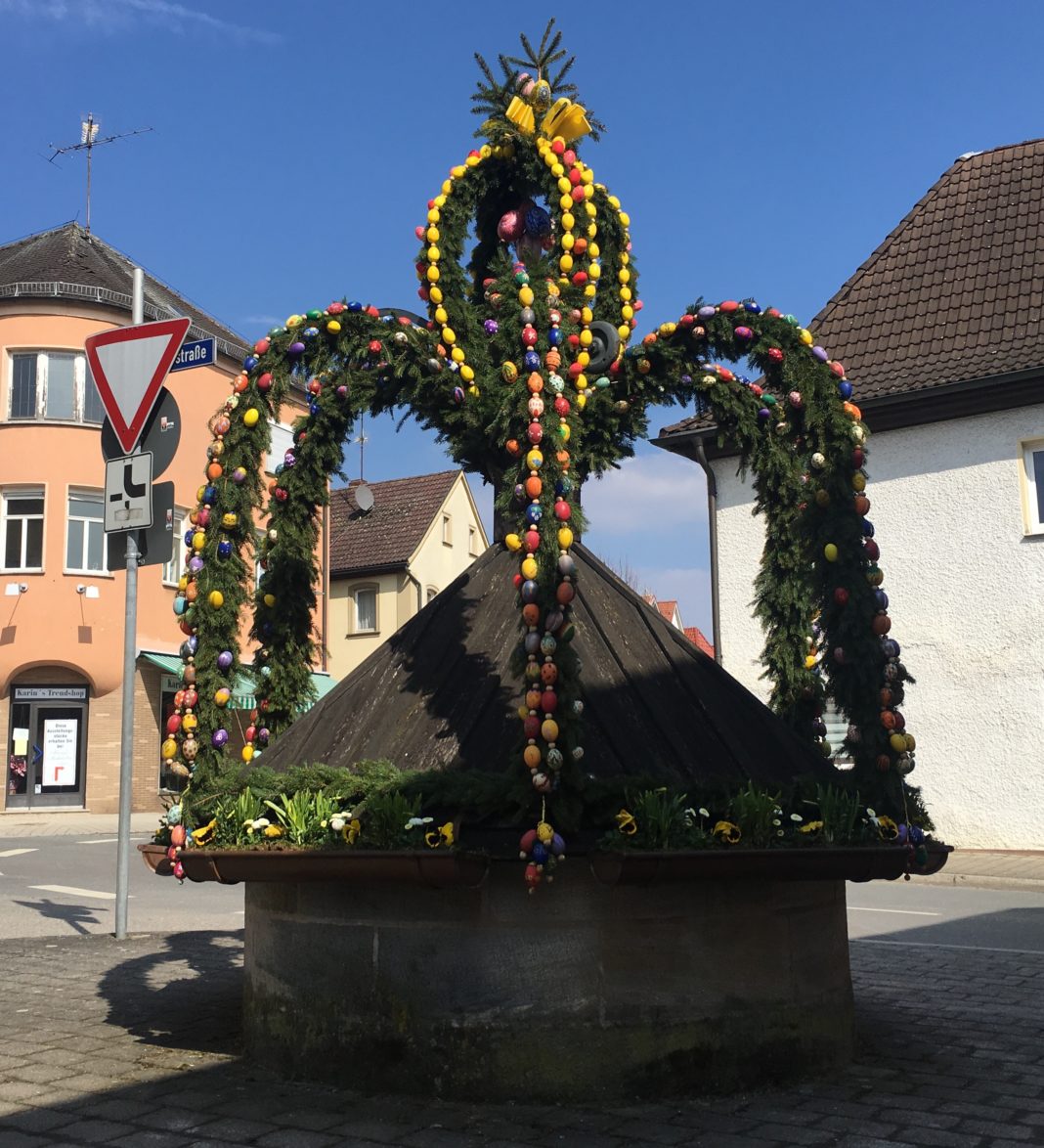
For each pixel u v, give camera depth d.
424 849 4.20
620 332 5.88
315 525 5.92
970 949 8.77
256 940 5.11
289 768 4.97
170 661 27.31
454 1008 4.45
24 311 26.59
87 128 31.02
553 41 5.67
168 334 8.30
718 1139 3.99
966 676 16.61
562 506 4.38
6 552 26.42
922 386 16.92
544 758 4.20
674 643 5.49
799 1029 4.77
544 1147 3.90
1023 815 16.05
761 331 5.23
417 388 5.29
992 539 16.55
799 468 5.55
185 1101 4.46
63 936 9.39
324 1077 4.69
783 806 4.66
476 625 5.44
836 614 5.11
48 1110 4.37
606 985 4.43
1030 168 19.67
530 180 5.65
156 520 8.87
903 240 19.84
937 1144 3.94
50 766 26.42
